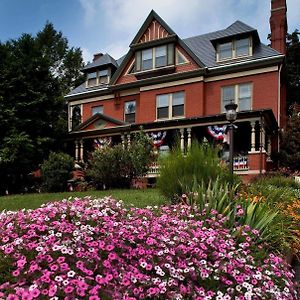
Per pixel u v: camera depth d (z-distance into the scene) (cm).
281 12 2036
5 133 1781
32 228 310
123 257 285
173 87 2009
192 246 312
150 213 420
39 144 1825
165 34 2058
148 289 247
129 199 895
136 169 1406
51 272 237
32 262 252
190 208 480
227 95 1883
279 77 1784
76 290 221
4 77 1828
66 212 359
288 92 3197
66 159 1578
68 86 4112
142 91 2105
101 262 262
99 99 2319
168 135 1898
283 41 2020
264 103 1789
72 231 302
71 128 2420
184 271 276
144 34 2138
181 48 2022
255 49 1902
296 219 634
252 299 276
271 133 1822
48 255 259
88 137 2027
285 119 2088
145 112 2078
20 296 215
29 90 1872
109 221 332
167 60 2025
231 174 716
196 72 1928
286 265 360
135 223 352
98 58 2652
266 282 296
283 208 667
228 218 445
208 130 1683
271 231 457
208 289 280
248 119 1557
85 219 338
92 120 2058
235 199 517
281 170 1631
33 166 1844
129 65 2202
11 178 1781
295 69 3269
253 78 1823
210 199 500
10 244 278
